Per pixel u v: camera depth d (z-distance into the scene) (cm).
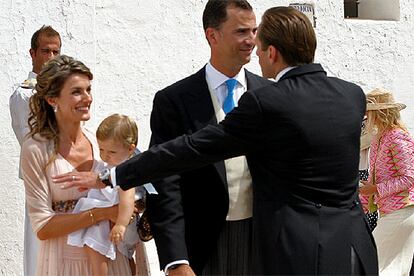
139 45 1338
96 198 887
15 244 1253
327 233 761
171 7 1366
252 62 1436
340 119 772
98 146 914
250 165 793
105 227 883
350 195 785
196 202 845
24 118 1142
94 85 1292
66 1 1276
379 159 1179
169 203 836
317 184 764
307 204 763
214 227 838
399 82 1638
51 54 1172
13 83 1242
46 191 873
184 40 1378
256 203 786
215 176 834
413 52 1655
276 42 786
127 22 1328
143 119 1338
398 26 1636
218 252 843
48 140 880
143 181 788
